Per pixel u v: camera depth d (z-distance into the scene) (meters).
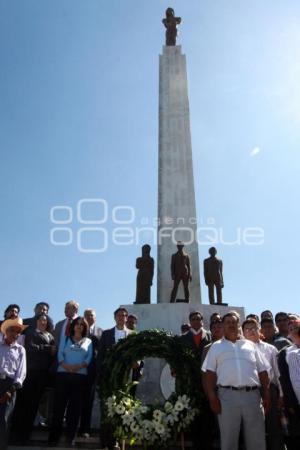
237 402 6.03
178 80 21.69
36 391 8.07
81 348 8.13
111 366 7.57
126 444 7.70
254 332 7.25
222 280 15.75
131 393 8.23
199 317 8.92
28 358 8.16
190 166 19.88
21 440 7.80
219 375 6.25
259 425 6.02
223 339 6.53
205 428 7.25
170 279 17.84
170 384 11.23
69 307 9.23
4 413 6.79
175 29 23.56
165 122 20.84
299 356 6.46
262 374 6.40
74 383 7.88
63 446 7.62
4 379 6.91
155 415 6.96
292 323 6.68
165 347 7.55
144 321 13.68
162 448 6.95
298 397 6.34
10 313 8.52
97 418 10.48
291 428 6.38
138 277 15.42
